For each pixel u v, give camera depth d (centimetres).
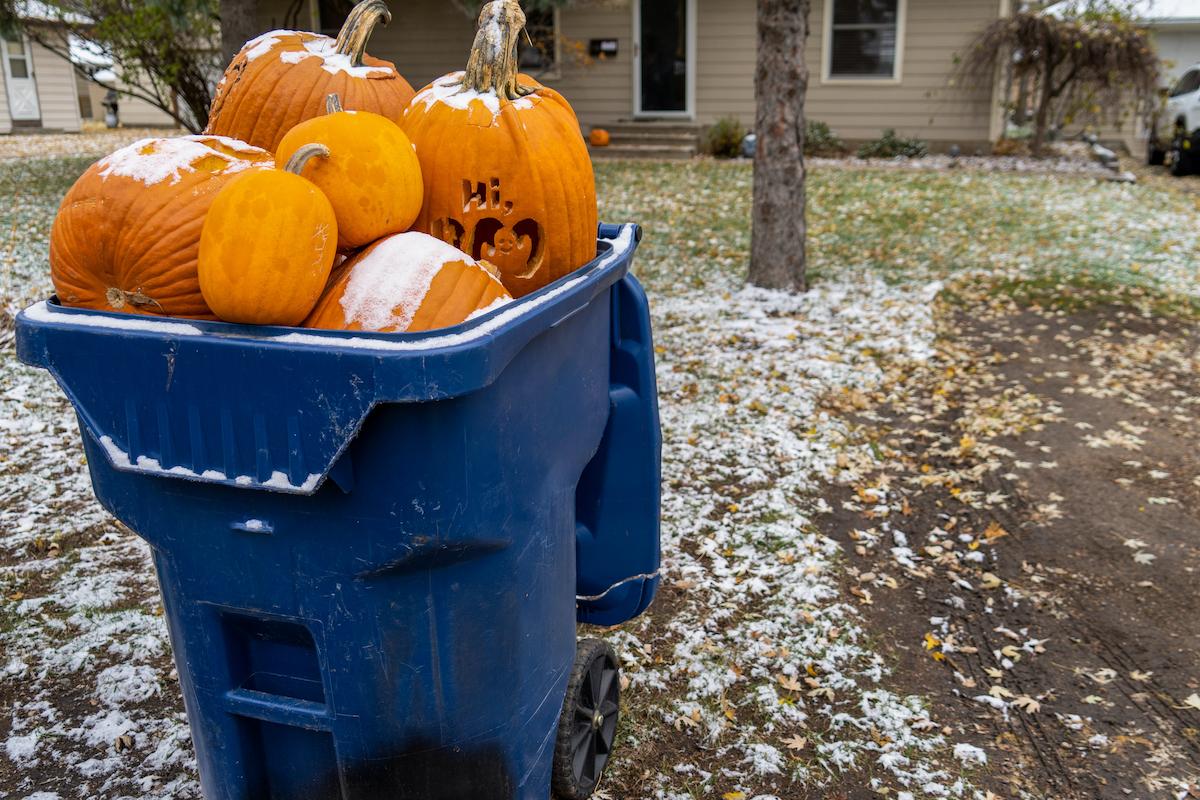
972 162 1800
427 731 198
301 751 208
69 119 2966
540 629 216
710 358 723
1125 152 2422
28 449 532
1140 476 536
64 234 189
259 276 170
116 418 182
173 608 199
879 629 391
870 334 794
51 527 446
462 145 224
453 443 173
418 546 178
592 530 299
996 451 568
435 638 191
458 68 1928
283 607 189
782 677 352
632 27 1902
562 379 216
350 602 185
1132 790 302
